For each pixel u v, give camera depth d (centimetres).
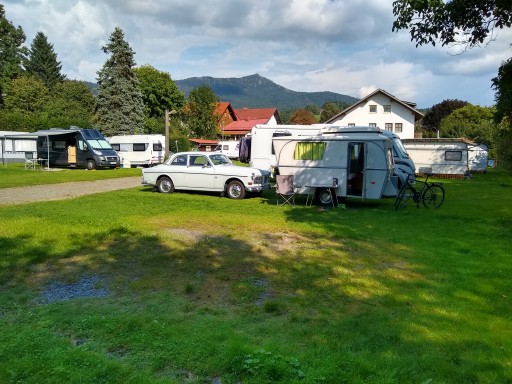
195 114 5647
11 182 1936
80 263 693
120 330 431
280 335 434
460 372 364
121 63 4741
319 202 1423
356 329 451
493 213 1291
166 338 413
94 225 947
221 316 489
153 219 1077
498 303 538
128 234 880
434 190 1451
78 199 1431
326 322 473
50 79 7881
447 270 679
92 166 2802
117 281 613
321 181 1408
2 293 565
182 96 6650
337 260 730
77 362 355
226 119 7925
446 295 567
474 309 518
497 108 929
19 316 484
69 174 2397
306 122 8962
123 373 341
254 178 1541
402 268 691
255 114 8512
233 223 1052
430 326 463
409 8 698
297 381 328
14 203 1334
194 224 1029
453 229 1010
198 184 1608
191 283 605
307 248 818
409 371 359
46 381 327
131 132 4697
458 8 684
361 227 1034
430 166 2952
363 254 777
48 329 436
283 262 715
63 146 2858
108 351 389
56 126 4369
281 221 1098
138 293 568
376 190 1377
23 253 728
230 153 4641
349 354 384
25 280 615
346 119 5288
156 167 1678
